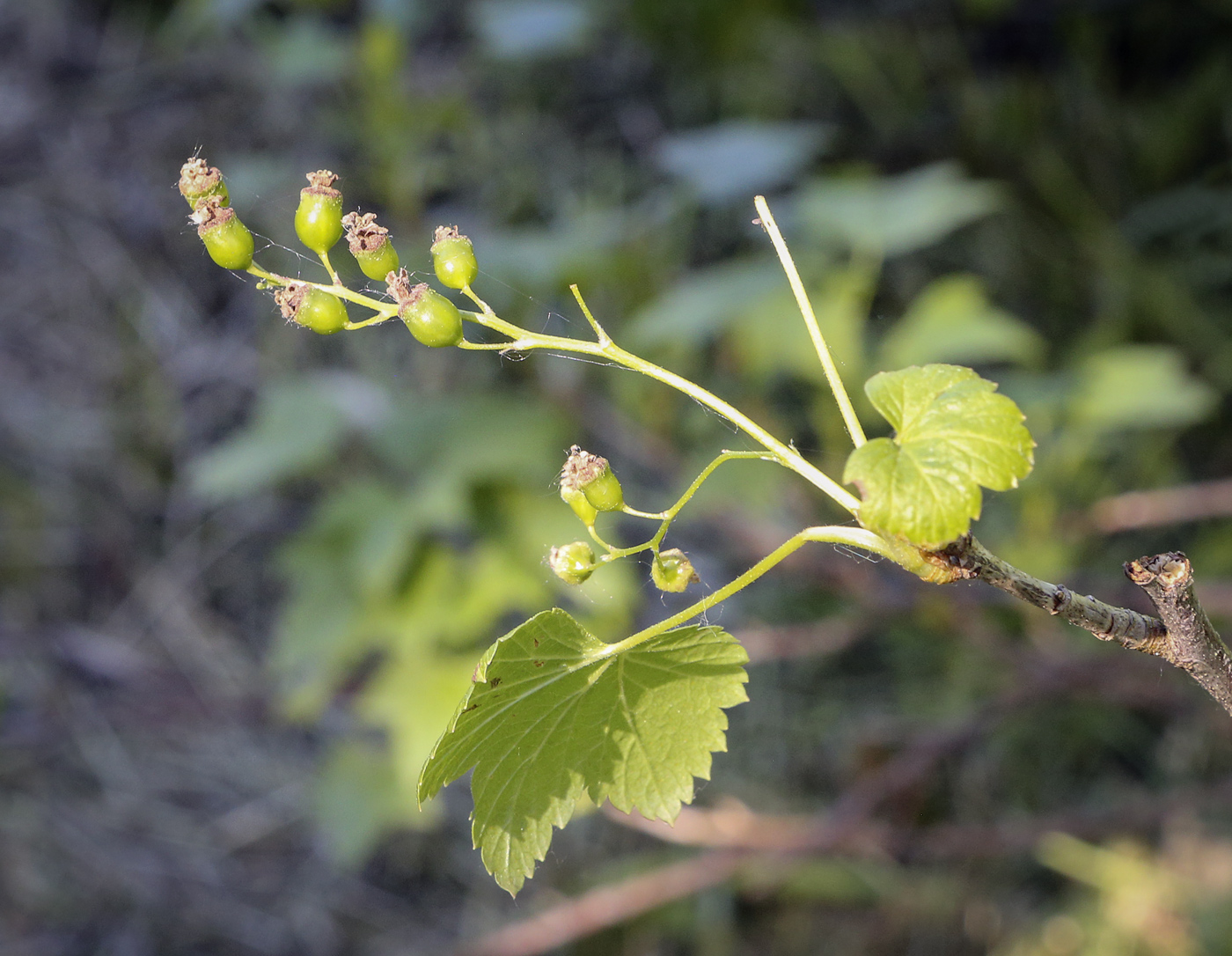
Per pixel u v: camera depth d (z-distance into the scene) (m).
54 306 1.21
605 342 0.35
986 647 0.82
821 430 0.76
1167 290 1.01
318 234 0.35
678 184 1.12
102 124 1.27
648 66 1.22
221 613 1.13
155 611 1.12
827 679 1.01
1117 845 0.87
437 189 1.17
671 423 0.81
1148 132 1.08
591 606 0.73
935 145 1.12
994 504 0.94
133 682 1.05
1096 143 1.10
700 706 0.36
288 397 0.76
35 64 1.30
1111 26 1.13
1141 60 1.13
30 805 1.04
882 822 0.86
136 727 1.07
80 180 1.25
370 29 0.80
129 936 1.00
